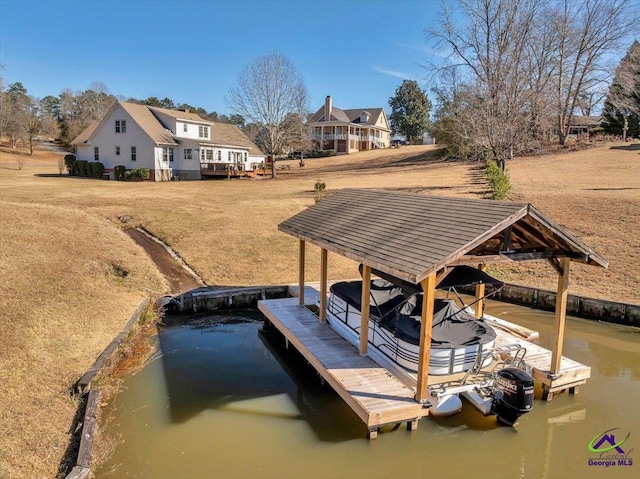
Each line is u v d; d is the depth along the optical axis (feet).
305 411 24.34
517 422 22.30
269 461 19.97
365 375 24.02
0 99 176.76
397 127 245.24
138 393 25.77
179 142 114.73
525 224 21.88
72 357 26.27
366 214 28.73
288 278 47.19
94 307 33.63
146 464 19.48
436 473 19.49
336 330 30.78
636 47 119.96
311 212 35.04
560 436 21.98
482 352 23.86
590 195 64.49
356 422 23.17
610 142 122.62
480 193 71.36
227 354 31.99
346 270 49.80
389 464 20.06
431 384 22.33
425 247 20.17
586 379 25.53
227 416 23.72
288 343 32.53
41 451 18.49
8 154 173.06
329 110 194.08
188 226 59.11
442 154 138.10
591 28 100.89
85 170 113.80
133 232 55.62
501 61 70.13
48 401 21.77
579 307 38.78
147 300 38.06
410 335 24.08
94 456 19.03
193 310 40.42
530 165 101.71
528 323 37.24
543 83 74.90
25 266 36.32
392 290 30.17
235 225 60.85
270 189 93.91
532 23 74.59
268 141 130.21
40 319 28.84
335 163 157.58
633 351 31.65
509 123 70.23
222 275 46.93
